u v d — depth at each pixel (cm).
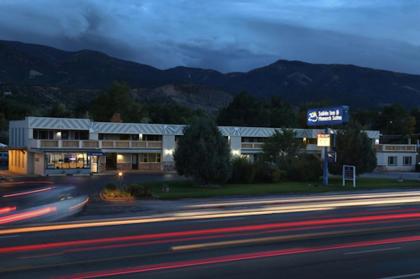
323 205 2803
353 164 4812
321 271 1213
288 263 1300
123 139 6406
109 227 1923
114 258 1354
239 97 10412
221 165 4178
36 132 5797
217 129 4316
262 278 1144
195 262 1305
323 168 4747
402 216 2311
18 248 1489
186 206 2738
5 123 9362
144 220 2138
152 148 6362
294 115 9869
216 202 2973
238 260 1333
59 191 3528
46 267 1248
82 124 5966
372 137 7400
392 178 5359
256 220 2155
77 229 1867
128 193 3209
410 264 1295
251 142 6906
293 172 4866
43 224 1978
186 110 10412
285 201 3036
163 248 1495
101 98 9225
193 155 4150
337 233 1789
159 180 4750
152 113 9975
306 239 1661
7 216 2108
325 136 4512
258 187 4122
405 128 9969
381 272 1211
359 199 3178
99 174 5541
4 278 1140
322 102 9869
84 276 1156
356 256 1391
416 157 7425
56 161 5484
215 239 1653
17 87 17988
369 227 1944
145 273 1185
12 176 5219
